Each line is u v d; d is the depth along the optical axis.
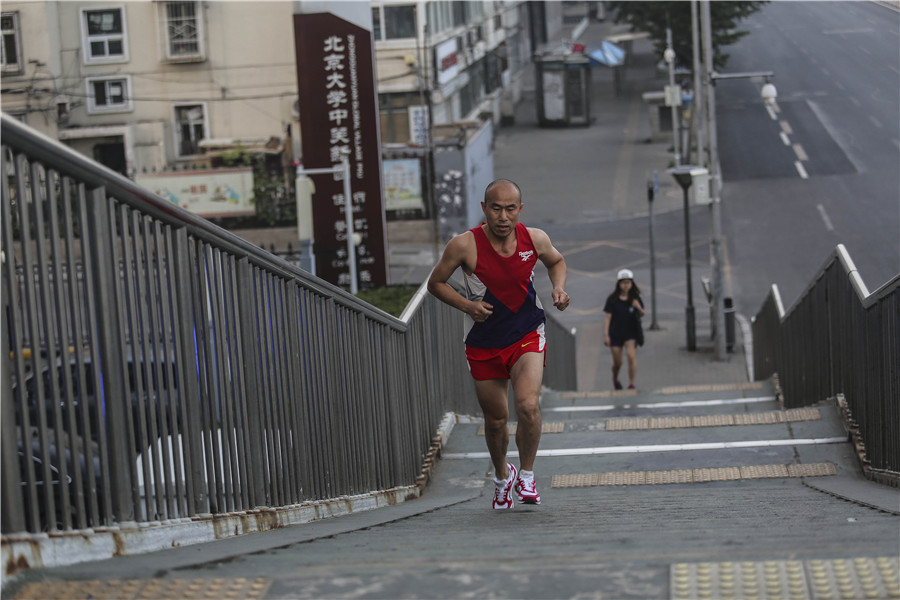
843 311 15.48
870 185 28.47
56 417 6.05
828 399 17.02
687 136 79.00
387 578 5.34
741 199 53.94
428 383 15.66
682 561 5.57
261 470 8.92
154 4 60.94
